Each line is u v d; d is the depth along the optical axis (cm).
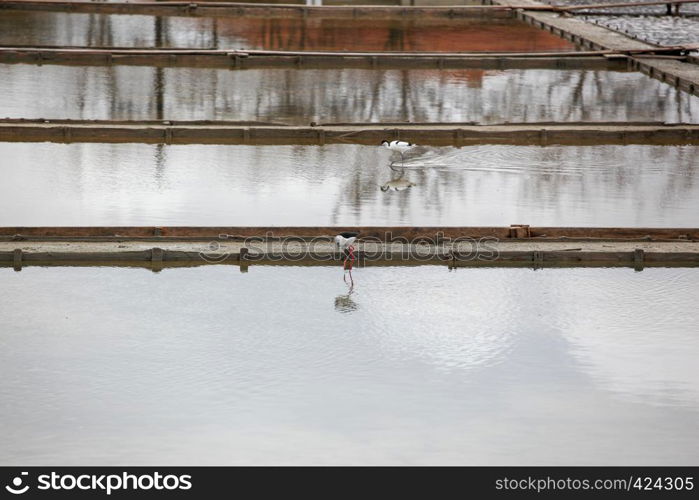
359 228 4178
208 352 3303
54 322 3494
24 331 3419
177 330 3450
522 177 5172
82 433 2859
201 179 5044
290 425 2911
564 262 4053
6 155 5384
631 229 4238
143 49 7838
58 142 5669
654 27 9588
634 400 3061
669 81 7306
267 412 2975
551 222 4491
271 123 5956
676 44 8738
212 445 2819
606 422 2947
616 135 5888
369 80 7288
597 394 3091
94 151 5503
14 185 4888
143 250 3991
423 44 8681
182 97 6662
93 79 7094
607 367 3244
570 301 3725
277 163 5350
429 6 10138
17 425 2888
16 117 6012
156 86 6944
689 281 3912
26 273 3888
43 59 7562
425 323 3531
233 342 3375
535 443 2844
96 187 4884
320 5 10181
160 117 6172
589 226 4438
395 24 9650
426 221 4475
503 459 2783
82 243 4084
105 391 3066
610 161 5497
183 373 3173
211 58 7619
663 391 3109
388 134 5828
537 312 3631
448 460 2767
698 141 5919
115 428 2883
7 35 8450
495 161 5447
